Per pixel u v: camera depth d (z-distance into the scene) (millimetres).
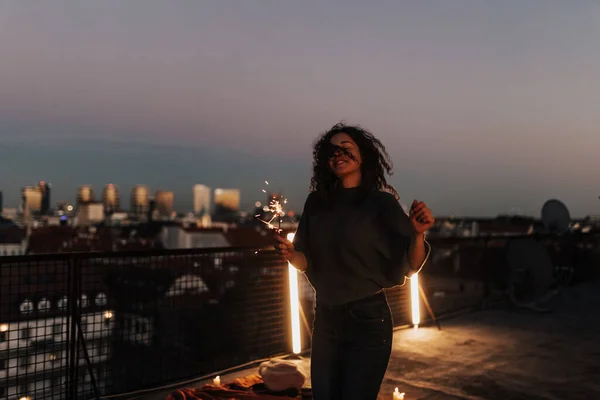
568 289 10359
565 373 4906
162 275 4516
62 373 3898
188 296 4582
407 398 4238
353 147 2414
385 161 2504
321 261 2377
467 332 6625
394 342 6102
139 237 93625
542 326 6996
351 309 2303
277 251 2373
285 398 3975
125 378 4234
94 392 4059
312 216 2482
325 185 2473
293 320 5477
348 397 2275
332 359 2336
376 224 2287
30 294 3703
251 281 5250
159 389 4348
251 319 5199
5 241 91188
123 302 4188
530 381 4672
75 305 3926
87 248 78938
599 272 11742
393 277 2244
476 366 5137
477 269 8867
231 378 4676
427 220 2047
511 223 34406
